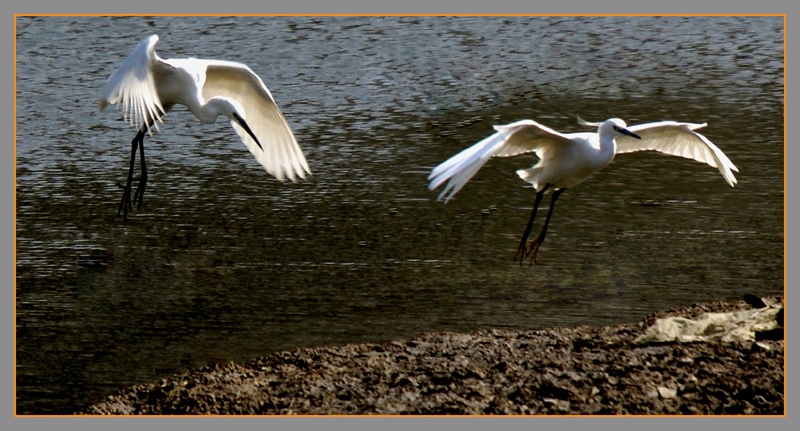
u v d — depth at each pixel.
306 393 10.93
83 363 12.16
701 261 15.60
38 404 11.05
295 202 18.34
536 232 16.97
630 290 14.38
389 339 12.70
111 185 19.17
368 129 22.34
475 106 24.00
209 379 11.53
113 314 13.68
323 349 12.33
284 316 13.55
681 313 13.19
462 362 11.67
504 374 11.20
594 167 12.31
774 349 11.57
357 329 13.05
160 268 15.40
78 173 19.75
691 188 19.23
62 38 27.94
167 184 19.25
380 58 27.50
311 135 21.91
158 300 14.16
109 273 15.19
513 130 10.65
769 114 23.64
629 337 12.31
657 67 27.55
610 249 16.16
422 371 11.42
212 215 17.72
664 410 10.23
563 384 10.83
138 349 12.54
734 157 20.81
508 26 31.02
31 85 24.64
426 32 30.00
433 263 15.56
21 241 16.42
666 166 20.48
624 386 10.72
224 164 20.44
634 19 32.16
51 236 16.69
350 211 17.88
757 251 16.03
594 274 15.07
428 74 26.39
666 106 24.14
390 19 30.95
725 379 10.83
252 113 12.99
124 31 28.67
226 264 15.53
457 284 14.69
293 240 16.55
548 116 23.30
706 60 28.25
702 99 24.73
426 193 18.78
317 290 14.49
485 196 18.78
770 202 18.42
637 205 18.30
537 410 10.30
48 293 14.41
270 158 13.02
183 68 12.31
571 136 12.16
